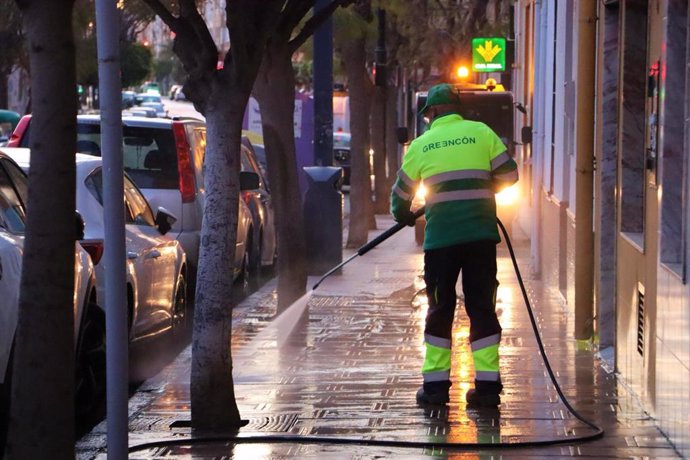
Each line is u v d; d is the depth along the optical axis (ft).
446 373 39.47
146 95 392.06
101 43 24.39
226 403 36.29
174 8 62.44
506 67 110.52
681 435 31.73
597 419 36.96
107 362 24.72
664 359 34.35
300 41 51.80
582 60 50.83
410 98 171.83
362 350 50.83
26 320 22.21
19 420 22.34
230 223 35.83
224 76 35.09
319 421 36.96
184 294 57.11
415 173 40.04
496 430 35.50
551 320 58.65
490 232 39.32
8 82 224.94
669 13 33.30
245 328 59.47
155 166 64.18
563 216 65.98
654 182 36.22
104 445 36.47
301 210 57.72
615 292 44.88
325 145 81.82
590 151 51.08
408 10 116.98
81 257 39.83
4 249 32.81
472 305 39.40
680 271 32.96
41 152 21.99
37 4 21.81
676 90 33.78
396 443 33.65
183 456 32.71
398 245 103.45
